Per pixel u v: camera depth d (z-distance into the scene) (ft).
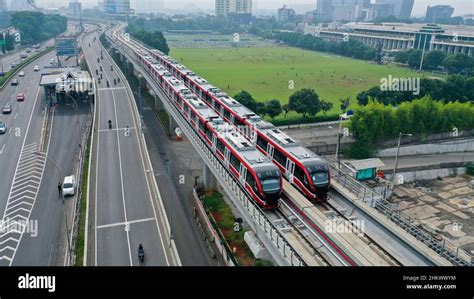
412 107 237.25
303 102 279.69
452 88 308.19
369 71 519.19
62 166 196.03
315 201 122.72
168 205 164.45
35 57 483.10
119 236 135.03
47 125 253.65
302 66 556.51
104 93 311.88
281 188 115.34
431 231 155.43
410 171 205.05
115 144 213.66
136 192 164.66
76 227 136.77
